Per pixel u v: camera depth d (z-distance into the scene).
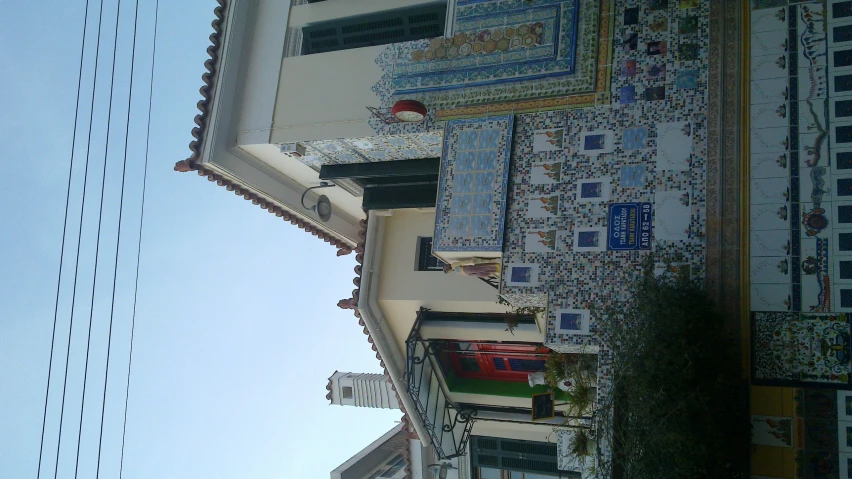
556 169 10.87
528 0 11.73
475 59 11.81
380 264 15.52
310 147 12.89
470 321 14.73
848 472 8.82
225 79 13.08
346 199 16.59
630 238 10.22
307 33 13.56
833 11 10.07
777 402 9.23
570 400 12.72
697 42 10.64
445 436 16.11
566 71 11.18
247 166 13.64
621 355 9.30
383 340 15.20
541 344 14.50
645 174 10.38
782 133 9.91
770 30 10.31
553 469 15.65
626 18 11.11
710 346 8.85
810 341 9.22
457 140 11.52
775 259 9.56
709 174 10.09
